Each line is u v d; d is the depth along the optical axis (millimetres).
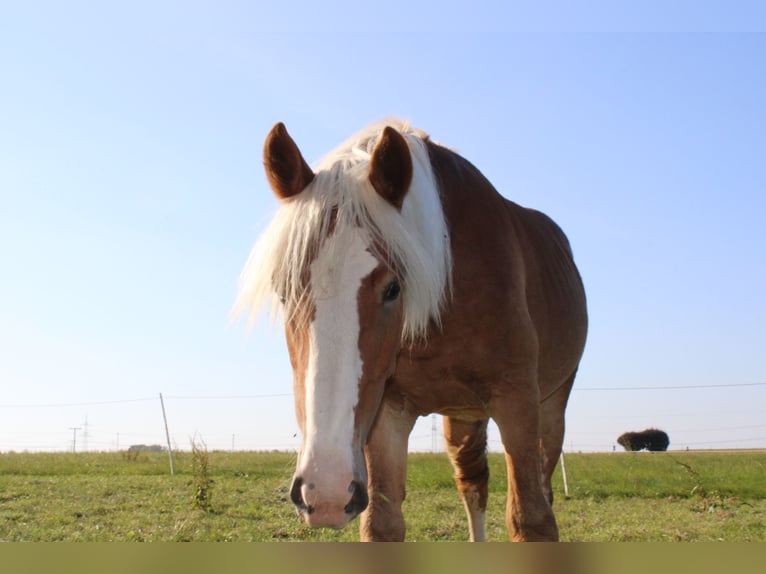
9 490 9117
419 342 3174
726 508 8523
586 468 13148
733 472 12367
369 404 2414
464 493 4613
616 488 10445
